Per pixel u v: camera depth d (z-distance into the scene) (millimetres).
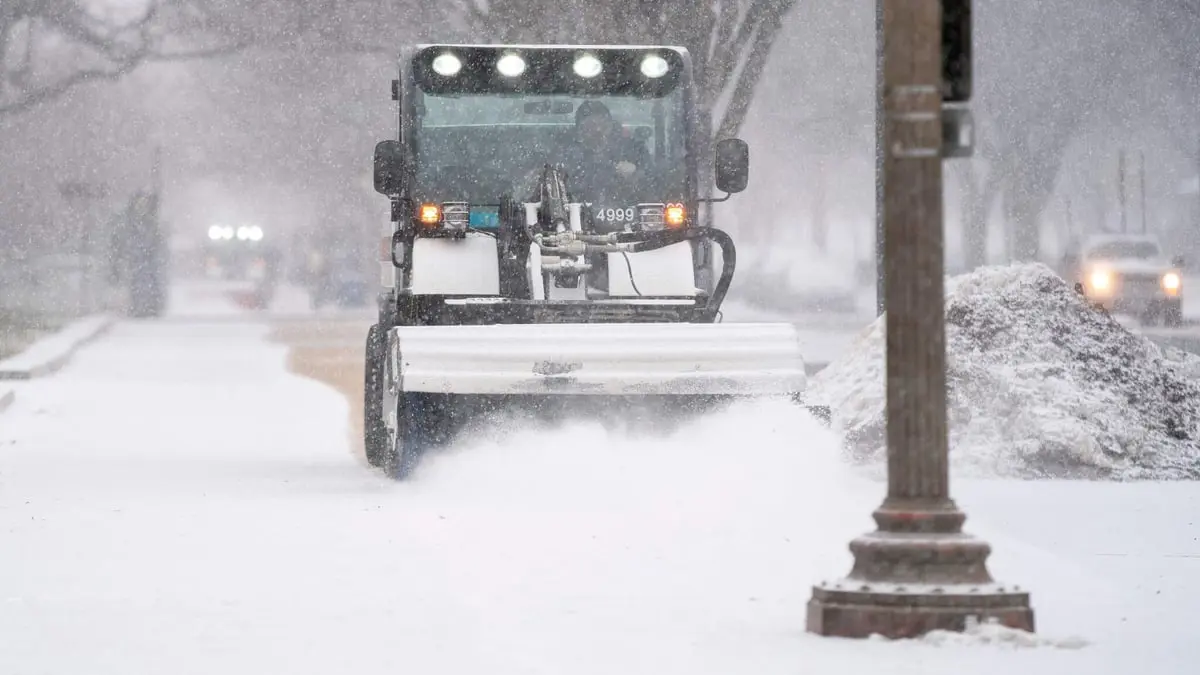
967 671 23375
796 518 40406
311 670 23719
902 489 26500
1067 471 51656
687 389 46719
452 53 53625
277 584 31172
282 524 40094
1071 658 24312
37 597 29922
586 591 30188
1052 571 32469
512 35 95000
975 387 53625
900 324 26500
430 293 51688
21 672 23734
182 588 30844
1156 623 27172
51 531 39094
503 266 52156
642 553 34750
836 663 23969
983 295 56062
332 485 50094
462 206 52469
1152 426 53500
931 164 26469
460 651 24953
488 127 53719
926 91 26484
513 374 46625
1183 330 132875
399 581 31406
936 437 26469
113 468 56750
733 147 54094
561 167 52562
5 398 81562
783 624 27094
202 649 25266
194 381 97375
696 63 93500
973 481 50375
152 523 40562
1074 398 52906
